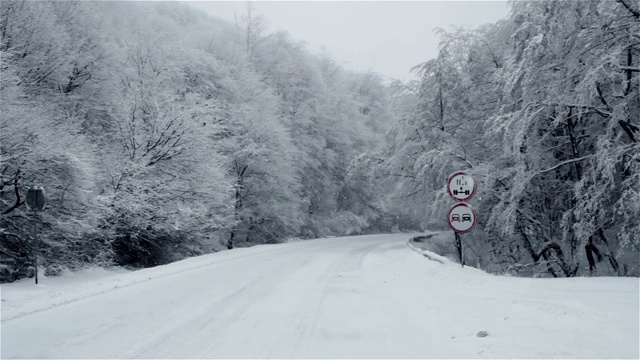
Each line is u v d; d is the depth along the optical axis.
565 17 16.61
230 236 33.50
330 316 7.41
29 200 13.03
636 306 6.86
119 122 22.67
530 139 19.89
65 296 9.37
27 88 21.19
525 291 8.68
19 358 5.28
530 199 22.36
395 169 29.94
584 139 20.50
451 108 27.80
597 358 4.57
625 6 16.09
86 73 25.55
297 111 44.25
